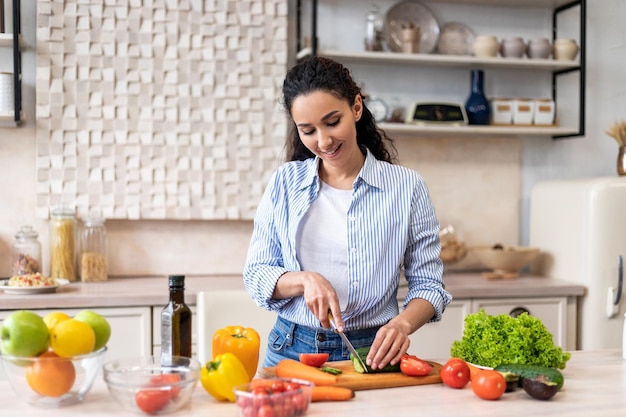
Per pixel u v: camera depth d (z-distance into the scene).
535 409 1.58
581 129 3.86
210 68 3.66
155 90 3.61
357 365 1.76
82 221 3.58
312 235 2.02
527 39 4.06
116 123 3.58
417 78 3.94
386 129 3.69
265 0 3.69
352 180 2.05
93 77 3.54
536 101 3.88
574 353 2.14
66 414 1.51
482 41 3.75
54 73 3.51
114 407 1.56
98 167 3.57
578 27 4.09
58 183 3.54
